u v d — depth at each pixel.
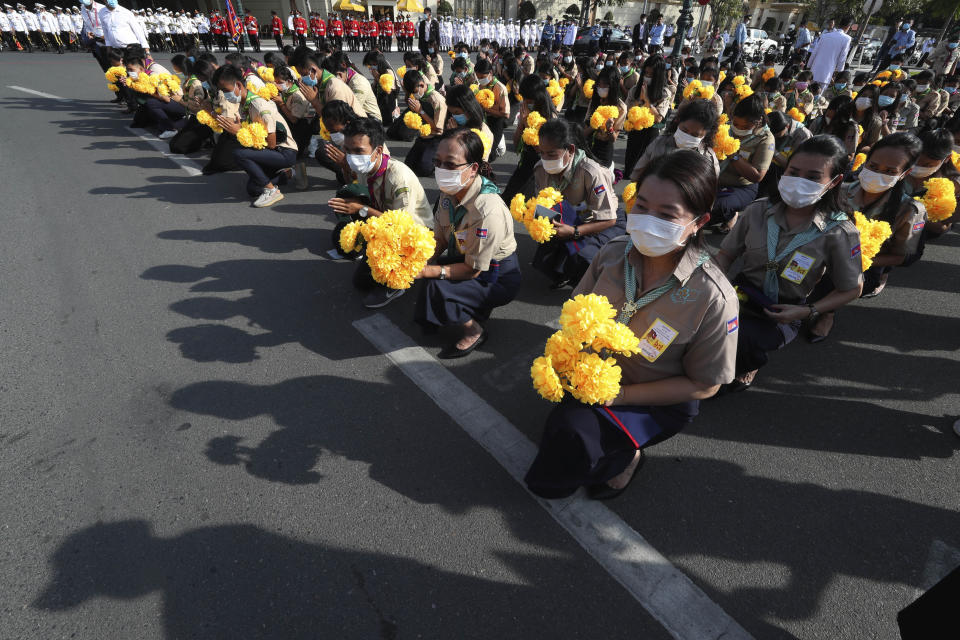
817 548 2.04
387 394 2.81
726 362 1.64
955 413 2.80
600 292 1.79
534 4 37.75
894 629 1.76
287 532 2.04
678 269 1.56
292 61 5.50
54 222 4.89
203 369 2.96
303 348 3.18
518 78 9.27
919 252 3.35
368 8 29.19
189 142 6.86
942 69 13.72
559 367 1.65
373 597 1.82
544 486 2.07
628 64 8.90
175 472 2.29
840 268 2.36
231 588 1.84
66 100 10.39
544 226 3.08
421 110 6.00
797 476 2.37
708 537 2.07
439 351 3.19
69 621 1.72
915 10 28.53
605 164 5.36
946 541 2.08
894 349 3.35
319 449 2.44
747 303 2.57
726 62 18.11
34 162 6.65
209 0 30.08
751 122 4.30
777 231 2.43
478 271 2.80
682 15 12.35
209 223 4.98
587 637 1.72
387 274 2.45
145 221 4.98
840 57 10.31
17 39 19.45
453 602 1.82
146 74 7.53
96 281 3.88
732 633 1.74
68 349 3.11
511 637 1.72
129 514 2.09
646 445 1.96
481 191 2.66
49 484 2.21
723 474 2.37
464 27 24.02
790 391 2.94
